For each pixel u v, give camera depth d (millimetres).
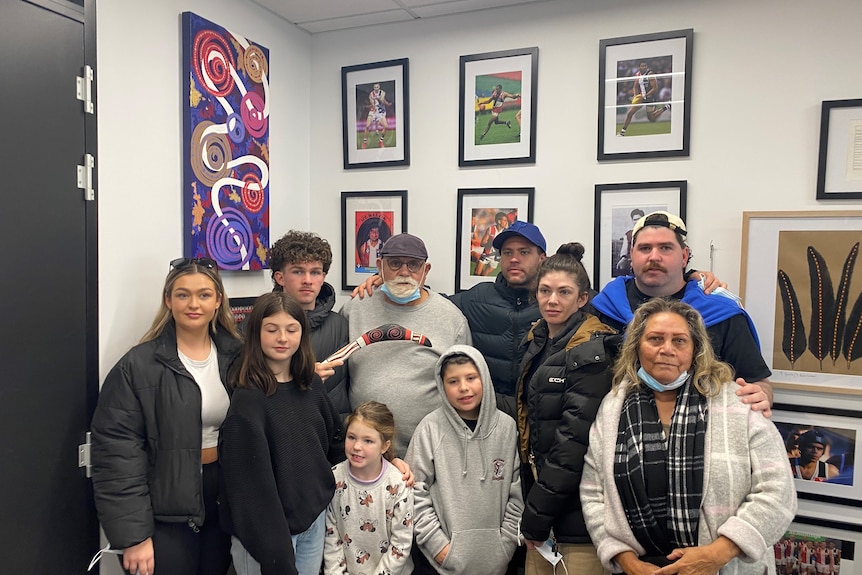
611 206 2398
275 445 1639
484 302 2270
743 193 2230
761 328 2197
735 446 1424
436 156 2707
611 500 1495
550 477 1626
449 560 1768
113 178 1905
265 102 2574
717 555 1348
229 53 2352
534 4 2498
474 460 1835
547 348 1847
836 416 2109
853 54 2080
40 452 1632
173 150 2141
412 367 2021
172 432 1671
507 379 2182
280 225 2756
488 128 2592
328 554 1788
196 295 1732
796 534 2164
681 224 1829
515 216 2559
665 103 2305
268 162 2619
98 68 1841
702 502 1415
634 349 1578
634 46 2336
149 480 1670
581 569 1656
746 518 1363
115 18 1902
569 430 1624
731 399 1476
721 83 2248
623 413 1549
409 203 2766
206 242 2258
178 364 1720
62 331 1689
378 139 2809
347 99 2857
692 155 2295
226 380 1807
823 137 2107
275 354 1659
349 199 2881
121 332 1938
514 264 2168
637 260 1834
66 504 1709
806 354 2143
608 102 2387
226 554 1842
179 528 1699
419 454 1875
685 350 1486
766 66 2188
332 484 1761
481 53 2590
